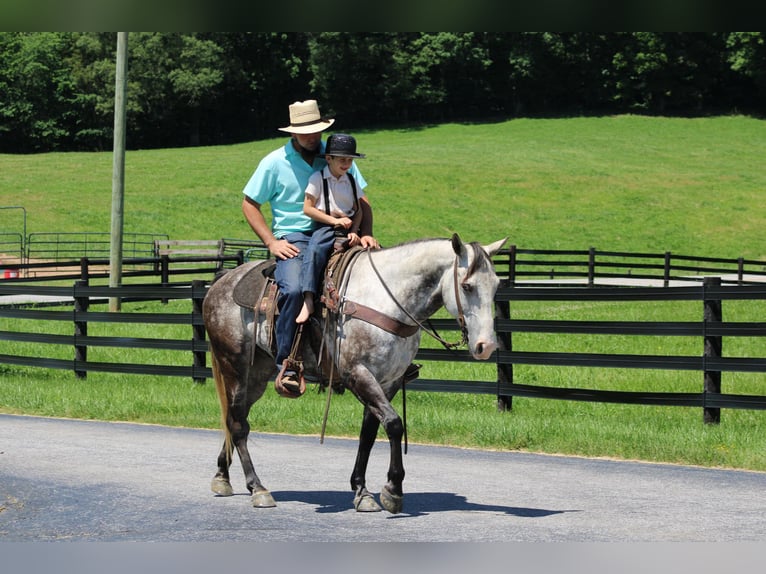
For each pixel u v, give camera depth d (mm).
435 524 6223
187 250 32125
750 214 52688
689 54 96000
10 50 94938
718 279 10312
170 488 7441
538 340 18531
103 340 14312
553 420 10516
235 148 82562
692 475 8016
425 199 53000
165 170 60938
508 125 93938
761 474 8078
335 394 12875
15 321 21438
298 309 6688
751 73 92625
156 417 11289
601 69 100625
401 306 6441
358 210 7082
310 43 99688
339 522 6293
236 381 7199
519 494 7223
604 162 67000
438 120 103500
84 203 49969
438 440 9852
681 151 74688
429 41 100812
